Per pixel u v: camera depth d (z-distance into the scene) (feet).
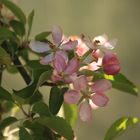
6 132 3.16
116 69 2.73
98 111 5.17
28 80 2.97
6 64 2.90
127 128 2.87
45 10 5.11
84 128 5.13
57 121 2.77
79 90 2.70
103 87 2.72
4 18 3.11
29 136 2.76
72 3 5.17
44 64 2.76
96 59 2.74
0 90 2.82
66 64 2.69
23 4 5.05
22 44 3.01
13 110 3.27
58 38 2.77
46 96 4.72
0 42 2.92
